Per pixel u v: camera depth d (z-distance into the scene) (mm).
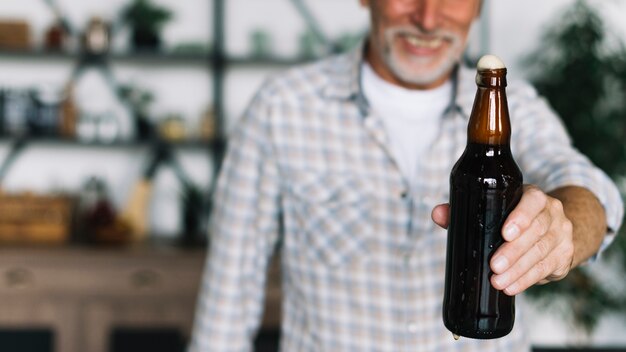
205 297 1925
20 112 4488
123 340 4129
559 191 1386
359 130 1761
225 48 4707
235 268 1879
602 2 4574
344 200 1755
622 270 4445
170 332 4141
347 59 1823
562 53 4422
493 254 1020
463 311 1041
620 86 4289
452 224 1061
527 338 1783
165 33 4672
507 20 4672
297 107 1800
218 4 4590
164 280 4117
